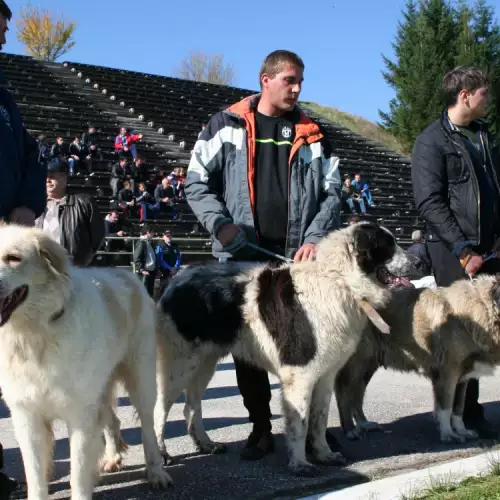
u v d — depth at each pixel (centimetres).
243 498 408
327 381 489
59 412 354
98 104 3022
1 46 431
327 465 482
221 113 526
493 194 570
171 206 2088
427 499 358
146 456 438
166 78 3859
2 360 342
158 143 2692
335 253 475
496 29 4484
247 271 500
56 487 442
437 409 565
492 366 571
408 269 481
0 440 573
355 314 476
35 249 334
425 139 570
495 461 419
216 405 707
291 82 501
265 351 479
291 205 514
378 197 2898
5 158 420
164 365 501
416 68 4512
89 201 615
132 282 446
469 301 563
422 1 4653
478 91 550
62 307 341
